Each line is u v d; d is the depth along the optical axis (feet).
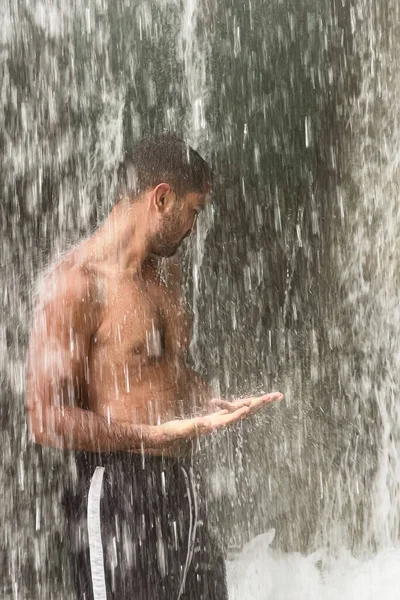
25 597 20.93
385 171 21.44
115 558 10.16
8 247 23.95
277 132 23.39
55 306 9.96
